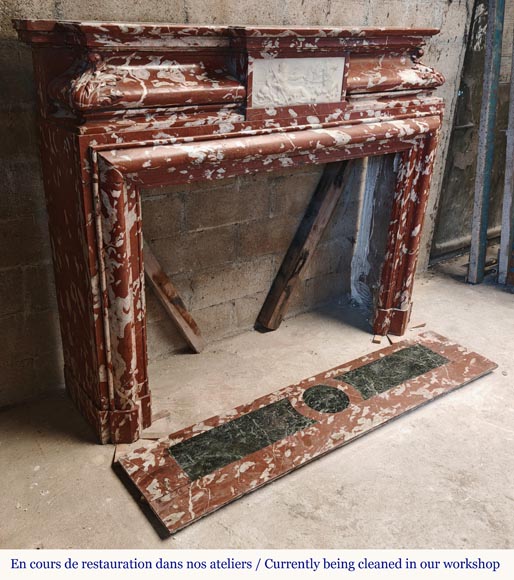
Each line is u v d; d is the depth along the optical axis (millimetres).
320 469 2004
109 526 1756
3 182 1924
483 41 3184
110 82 1591
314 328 2939
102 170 1647
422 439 2162
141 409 2104
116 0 1916
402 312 2801
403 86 2248
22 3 1759
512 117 3135
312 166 2707
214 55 1824
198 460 1986
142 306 1939
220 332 2783
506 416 2301
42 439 2094
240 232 2605
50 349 2271
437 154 3264
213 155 1813
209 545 1704
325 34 1874
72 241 1853
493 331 2955
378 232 2797
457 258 3863
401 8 2711
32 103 1891
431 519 1818
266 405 2275
